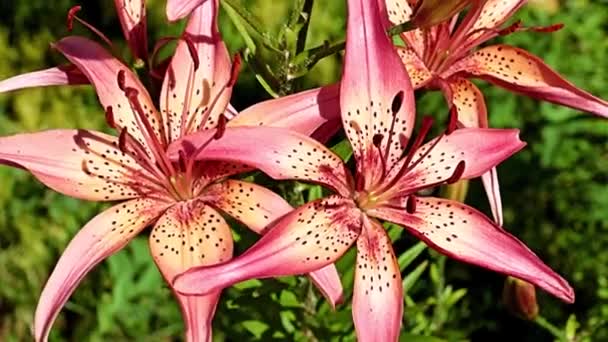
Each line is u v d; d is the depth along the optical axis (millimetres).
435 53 917
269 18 1503
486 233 849
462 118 908
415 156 870
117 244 849
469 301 1385
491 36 921
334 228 840
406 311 1056
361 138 858
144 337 1372
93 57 874
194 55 859
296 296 976
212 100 878
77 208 1475
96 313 1416
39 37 1613
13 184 1486
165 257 838
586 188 1371
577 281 1336
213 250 841
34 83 886
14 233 1495
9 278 1501
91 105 1570
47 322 814
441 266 1062
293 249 824
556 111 1381
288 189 908
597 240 1350
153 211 865
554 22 1417
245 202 852
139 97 875
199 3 781
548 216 1395
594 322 1121
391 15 917
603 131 1366
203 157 831
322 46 884
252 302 968
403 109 864
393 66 858
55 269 831
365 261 839
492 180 893
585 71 1396
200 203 861
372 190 857
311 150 847
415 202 845
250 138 837
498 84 913
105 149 874
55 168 860
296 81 897
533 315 1009
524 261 837
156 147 867
